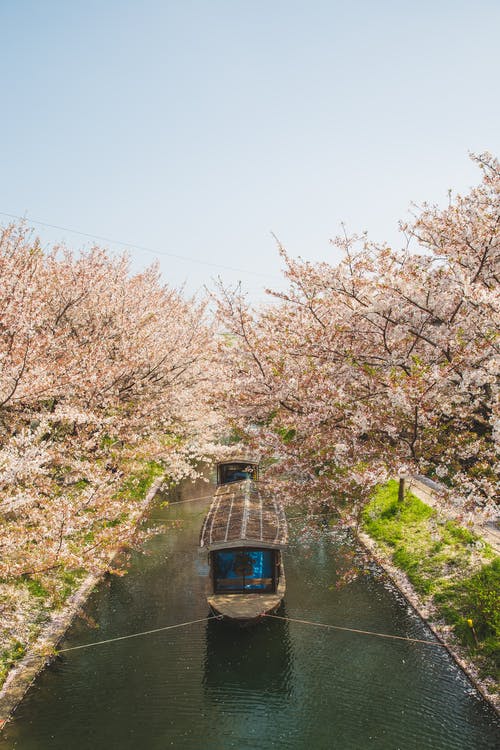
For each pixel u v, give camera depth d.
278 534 16.00
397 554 18.06
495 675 11.73
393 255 11.96
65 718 11.42
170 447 18.19
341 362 13.15
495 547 16.48
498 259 11.66
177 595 16.91
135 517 20.16
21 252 17.41
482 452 10.44
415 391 9.98
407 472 10.65
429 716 11.20
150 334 21.69
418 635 13.97
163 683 12.60
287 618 15.20
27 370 12.52
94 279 20.02
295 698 11.98
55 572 13.30
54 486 14.45
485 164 11.34
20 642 13.44
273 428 14.97
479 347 10.15
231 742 10.73
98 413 17.48
